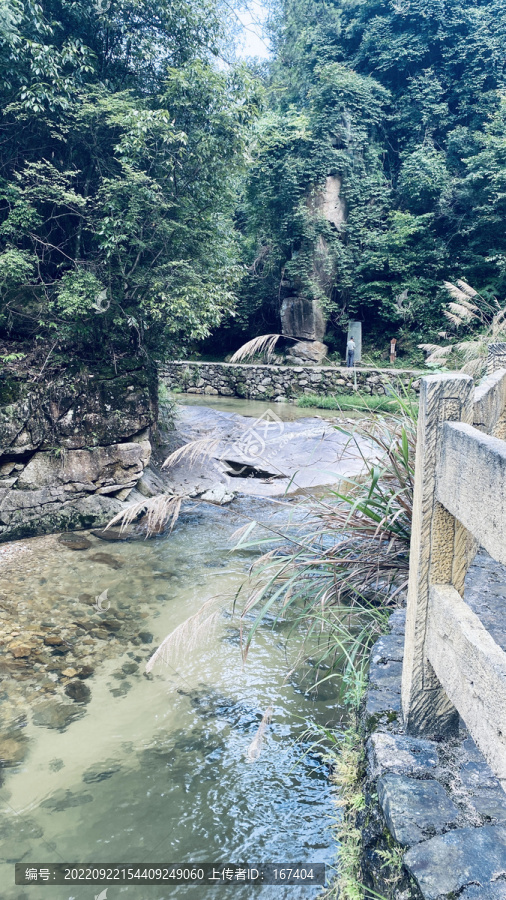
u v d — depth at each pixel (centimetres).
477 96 1684
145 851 199
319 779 234
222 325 1841
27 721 269
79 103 611
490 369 337
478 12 1681
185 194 685
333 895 176
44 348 577
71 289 570
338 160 1664
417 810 135
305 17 1938
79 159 647
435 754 155
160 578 427
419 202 1680
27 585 416
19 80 563
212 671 309
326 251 1673
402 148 1809
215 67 692
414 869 119
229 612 372
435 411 137
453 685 124
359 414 398
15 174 570
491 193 1488
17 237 575
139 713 275
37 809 218
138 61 674
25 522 527
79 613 373
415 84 1747
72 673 307
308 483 646
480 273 1584
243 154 692
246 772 237
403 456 320
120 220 582
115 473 582
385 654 214
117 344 637
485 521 105
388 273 1691
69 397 557
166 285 639
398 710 177
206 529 532
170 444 786
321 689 294
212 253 746
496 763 97
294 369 1457
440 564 146
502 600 217
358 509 341
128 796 224
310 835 206
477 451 110
